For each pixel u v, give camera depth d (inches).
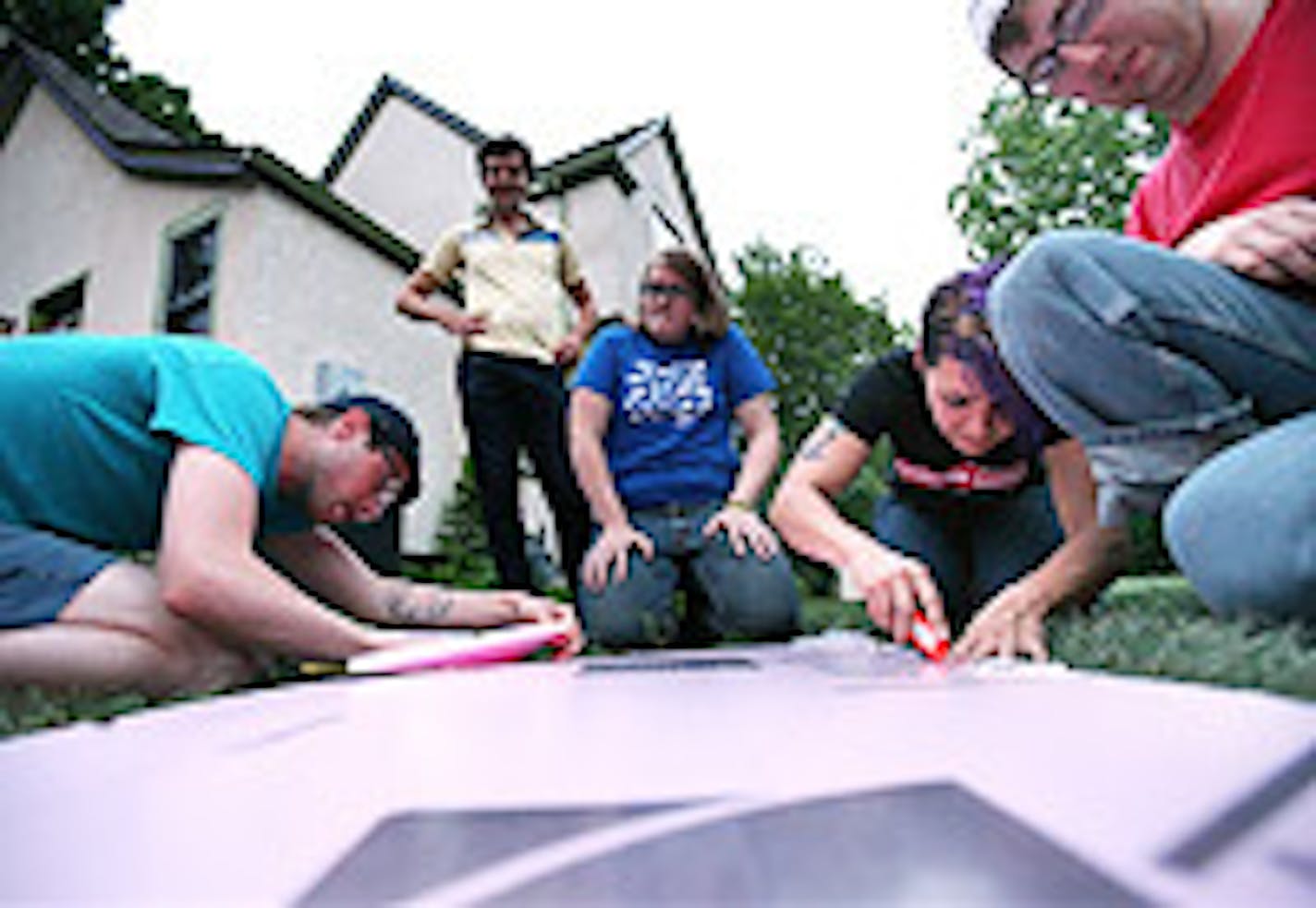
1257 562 30.5
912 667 30.1
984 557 63.1
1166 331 35.0
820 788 10.3
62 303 252.4
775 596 68.0
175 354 43.7
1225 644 29.2
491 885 7.5
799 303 631.2
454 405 268.8
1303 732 13.0
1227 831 8.0
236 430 41.4
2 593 34.7
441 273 97.8
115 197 230.5
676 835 8.7
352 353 223.9
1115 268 35.8
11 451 42.9
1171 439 36.5
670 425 76.9
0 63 273.3
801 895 6.7
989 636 38.1
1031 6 37.8
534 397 91.0
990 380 42.6
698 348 79.2
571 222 282.8
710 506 74.7
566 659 49.6
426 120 319.0
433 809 10.4
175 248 213.2
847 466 56.1
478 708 21.3
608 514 72.4
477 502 252.2
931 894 6.6
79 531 45.7
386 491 50.3
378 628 56.5
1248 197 39.1
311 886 7.9
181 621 37.7
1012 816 8.7
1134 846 7.6
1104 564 41.2
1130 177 272.8
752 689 23.1
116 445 43.6
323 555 56.3
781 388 608.1
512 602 56.4
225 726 19.6
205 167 198.2
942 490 61.9
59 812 11.3
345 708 22.1
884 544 65.9
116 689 35.5
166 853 9.2
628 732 16.0
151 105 479.2
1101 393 37.2
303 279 207.8
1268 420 36.5
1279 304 34.8
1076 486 46.5
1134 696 18.5
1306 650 27.2
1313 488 28.2
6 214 274.2
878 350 663.1
